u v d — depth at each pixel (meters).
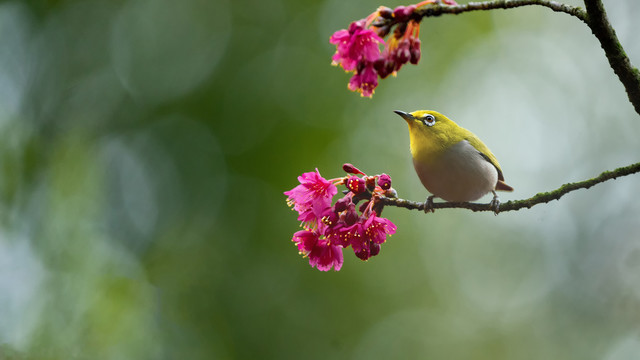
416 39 3.75
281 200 15.30
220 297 14.65
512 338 16.11
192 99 16.70
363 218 4.41
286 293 14.96
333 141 16.14
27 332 9.90
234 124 16.25
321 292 15.13
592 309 15.22
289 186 15.37
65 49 17.27
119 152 16.34
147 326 11.59
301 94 16.56
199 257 15.06
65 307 10.39
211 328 14.23
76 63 17.17
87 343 10.16
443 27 18.20
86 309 10.49
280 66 16.80
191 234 15.40
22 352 9.39
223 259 15.05
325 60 16.94
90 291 10.73
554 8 3.68
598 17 3.62
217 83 16.73
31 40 17.05
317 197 4.50
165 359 12.87
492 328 16.17
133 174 16.19
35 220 11.46
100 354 10.22
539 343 15.91
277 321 14.64
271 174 15.66
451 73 17.97
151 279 14.53
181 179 16.05
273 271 15.08
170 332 13.54
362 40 3.75
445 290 16.19
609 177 4.22
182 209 15.80
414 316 15.69
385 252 15.95
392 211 16.52
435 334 15.61
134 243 15.58
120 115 16.84
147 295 12.11
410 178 16.67
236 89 16.59
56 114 16.50
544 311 16.25
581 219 17.23
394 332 15.33
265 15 17.39
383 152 16.64
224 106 16.48
